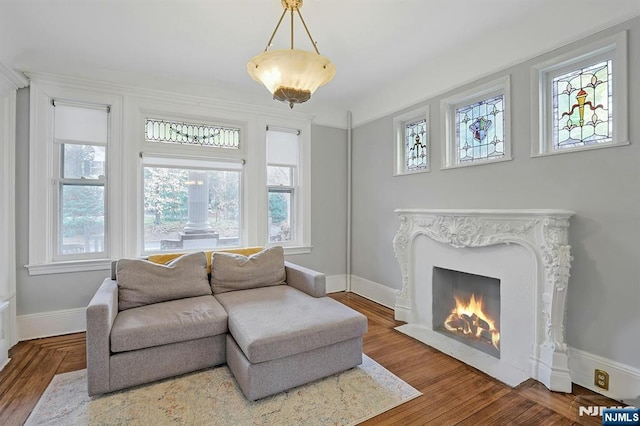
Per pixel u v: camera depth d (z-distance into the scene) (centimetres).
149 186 343
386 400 197
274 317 225
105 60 300
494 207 267
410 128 365
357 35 266
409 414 184
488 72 269
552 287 210
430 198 328
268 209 407
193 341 224
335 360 222
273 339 195
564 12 218
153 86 335
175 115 350
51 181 297
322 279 279
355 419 179
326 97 414
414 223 325
